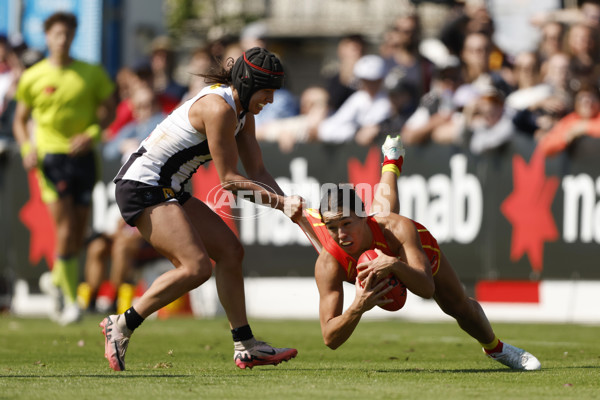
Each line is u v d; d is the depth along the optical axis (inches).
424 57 1407.5
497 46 1448.1
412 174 1239.5
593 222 1213.7
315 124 1334.9
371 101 1304.1
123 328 589.0
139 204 581.3
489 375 567.5
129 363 661.3
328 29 2482.8
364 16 2487.7
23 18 1715.1
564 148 1214.9
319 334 978.7
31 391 476.7
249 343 613.6
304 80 2514.8
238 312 612.7
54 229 1342.3
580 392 481.1
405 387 498.0
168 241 577.0
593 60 1412.4
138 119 1337.4
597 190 1211.2
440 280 576.7
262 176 614.9
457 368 624.4
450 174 1231.5
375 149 1252.5
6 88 1462.8
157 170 584.1
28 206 1348.4
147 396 458.0
